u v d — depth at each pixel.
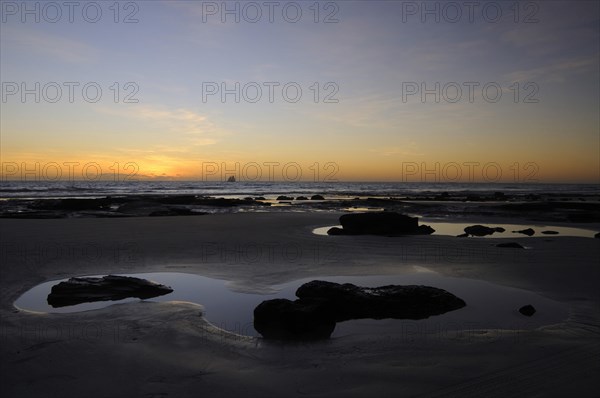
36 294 7.89
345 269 10.23
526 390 4.16
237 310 6.97
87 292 7.71
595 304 7.36
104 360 4.83
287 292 8.16
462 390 4.15
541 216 27.17
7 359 4.83
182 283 8.78
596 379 4.38
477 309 7.12
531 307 6.88
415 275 9.65
